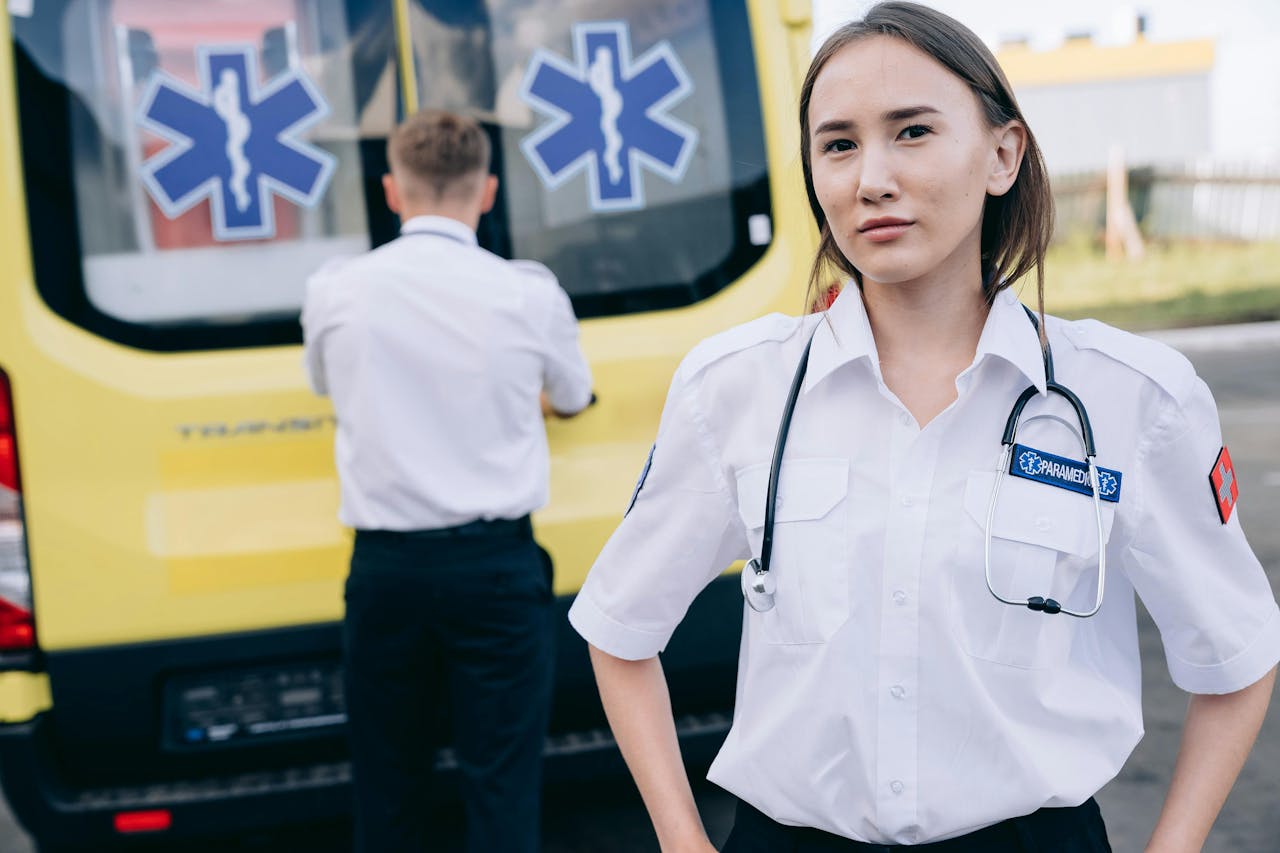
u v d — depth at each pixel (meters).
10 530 2.72
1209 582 1.26
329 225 2.85
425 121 2.59
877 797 1.25
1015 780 1.24
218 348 2.80
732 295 2.98
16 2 2.73
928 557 1.23
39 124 2.74
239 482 2.79
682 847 1.36
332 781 2.80
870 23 1.19
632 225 2.95
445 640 2.57
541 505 2.64
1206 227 16.84
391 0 2.84
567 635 2.90
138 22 2.76
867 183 1.17
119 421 2.75
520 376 2.57
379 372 2.52
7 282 2.73
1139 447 1.23
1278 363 11.29
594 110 2.92
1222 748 1.29
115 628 2.75
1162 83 17.31
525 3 2.89
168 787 2.80
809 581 1.26
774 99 2.98
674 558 1.37
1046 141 17.47
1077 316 14.71
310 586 2.81
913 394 1.27
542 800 3.45
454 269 2.57
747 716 1.33
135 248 2.77
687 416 1.34
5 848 3.54
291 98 2.82
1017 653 1.22
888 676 1.24
